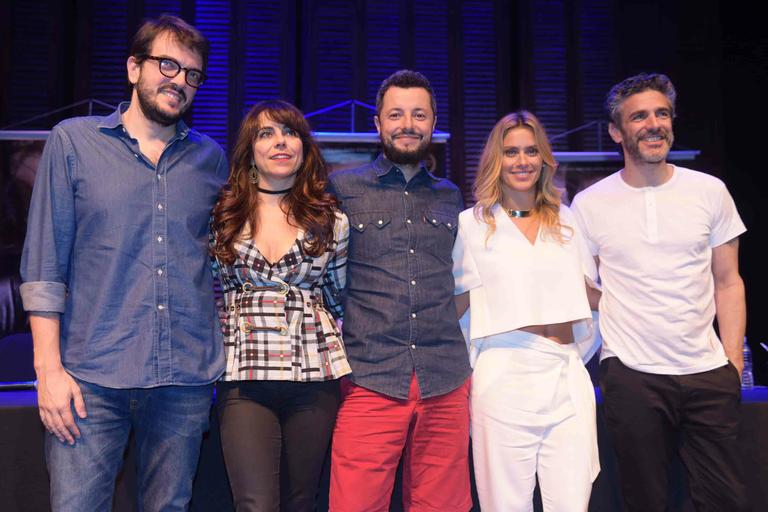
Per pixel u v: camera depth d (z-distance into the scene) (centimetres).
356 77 570
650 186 224
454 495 204
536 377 207
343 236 201
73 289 178
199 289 185
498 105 584
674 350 211
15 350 317
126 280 177
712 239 223
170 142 188
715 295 227
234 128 548
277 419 185
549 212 223
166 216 181
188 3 555
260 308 186
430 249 212
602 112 581
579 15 588
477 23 589
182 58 185
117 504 204
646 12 580
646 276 216
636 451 209
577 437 205
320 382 188
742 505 206
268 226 195
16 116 530
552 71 586
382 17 578
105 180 177
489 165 223
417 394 201
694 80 560
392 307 203
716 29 558
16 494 195
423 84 217
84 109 538
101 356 173
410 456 206
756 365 460
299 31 577
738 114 540
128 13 549
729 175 543
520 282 214
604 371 219
